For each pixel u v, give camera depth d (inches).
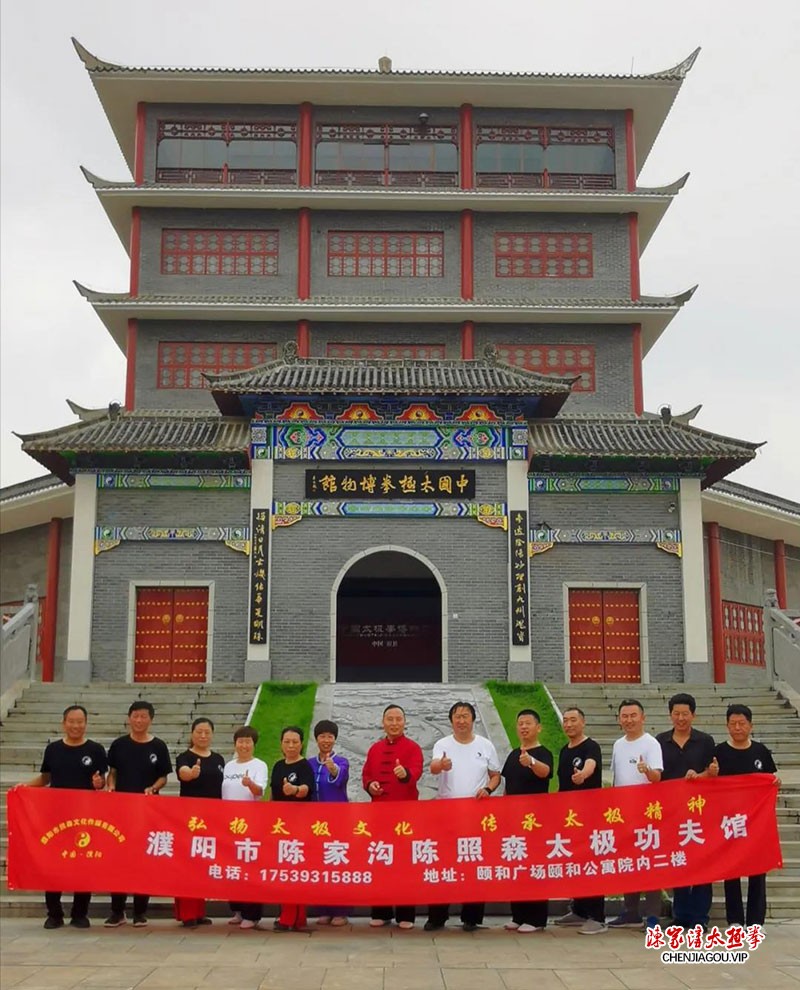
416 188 1555.1
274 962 429.7
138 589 1216.8
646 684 1081.4
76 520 1216.2
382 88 1574.8
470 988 388.8
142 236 1565.0
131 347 1528.1
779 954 449.4
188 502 1226.0
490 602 1189.7
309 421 1207.6
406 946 462.6
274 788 513.0
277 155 1604.3
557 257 1589.6
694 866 483.8
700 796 490.9
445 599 1189.1
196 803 495.5
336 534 1197.1
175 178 1592.0
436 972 413.1
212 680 1187.9
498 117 1628.9
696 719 950.4
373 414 1209.4
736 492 1641.2
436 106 1624.0
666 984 396.5
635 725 512.4
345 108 1621.6
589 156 1628.9
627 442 1242.0
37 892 563.8
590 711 970.1
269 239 1578.5
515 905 506.6
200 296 1529.3
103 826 494.3
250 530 1197.1
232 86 1566.2
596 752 507.8
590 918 501.4
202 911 509.4
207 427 1270.9
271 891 486.3
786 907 544.4
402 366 1273.4
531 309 1509.6
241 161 1601.9
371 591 1678.2
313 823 492.1
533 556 1227.9
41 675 1640.0
